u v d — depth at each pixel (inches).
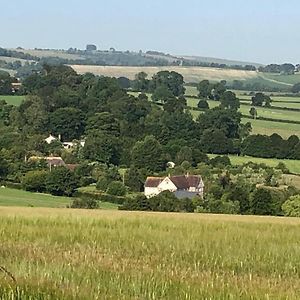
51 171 2736.2
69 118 3759.8
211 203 2428.6
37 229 828.6
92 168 2970.0
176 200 2450.8
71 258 550.6
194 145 3555.6
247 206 2423.7
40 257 550.0
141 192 2748.5
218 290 446.3
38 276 438.6
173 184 2684.5
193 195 2623.0
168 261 625.0
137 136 3634.4
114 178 2878.9
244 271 622.5
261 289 456.1
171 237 811.4
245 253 715.4
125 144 3373.5
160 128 3686.0
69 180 2667.3
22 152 3196.4
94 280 457.4
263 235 871.1
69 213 1147.9
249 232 895.7
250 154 3555.6
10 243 660.7
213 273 557.9
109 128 3671.3
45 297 395.5
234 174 3011.8
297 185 2822.3
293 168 3216.0
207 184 2748.5
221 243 781.9
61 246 677.9
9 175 2871.6
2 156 3024.1
